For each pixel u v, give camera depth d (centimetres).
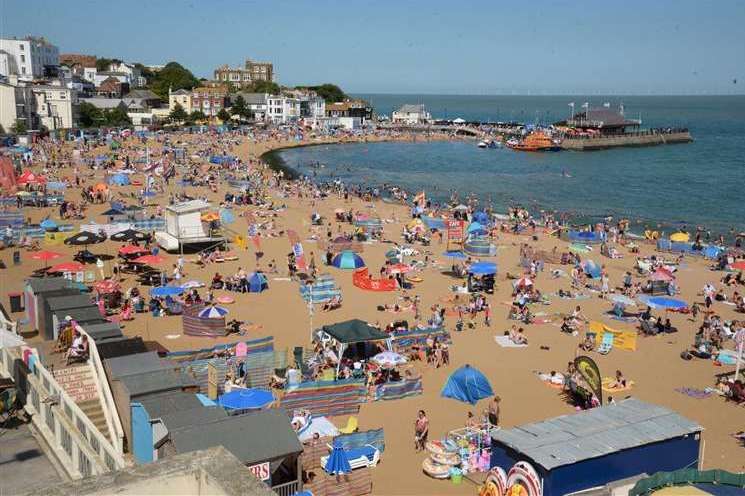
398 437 2394
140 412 1853
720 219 7762
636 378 3027
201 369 2695
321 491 1945
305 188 8400
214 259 4731
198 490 645
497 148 16500
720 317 3978
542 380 2947
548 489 1673
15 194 6444
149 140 12375
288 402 2486
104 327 2514
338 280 4466
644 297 3781
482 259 5216
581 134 16675
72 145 10875
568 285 4559
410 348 3170
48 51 16525
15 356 2127
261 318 3650
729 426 2566
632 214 7994
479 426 2422
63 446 1708
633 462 1784
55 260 4456
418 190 9562
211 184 8256
